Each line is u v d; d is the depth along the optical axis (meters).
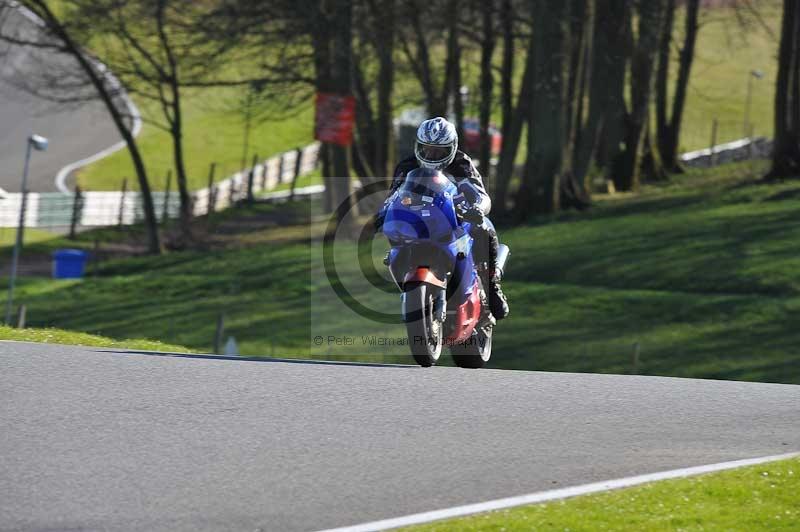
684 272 91.25
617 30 132.00
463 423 24.08
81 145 186.75
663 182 154.62
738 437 24.06
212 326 91.00
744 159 185.25
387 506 18.84
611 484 20.22
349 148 123.31
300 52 114.69
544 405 26.12
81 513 18.05
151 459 20.75
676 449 22.88
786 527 18.44
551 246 103.62
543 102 116.88
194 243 134.62
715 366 71.81
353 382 27.66
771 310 81.62
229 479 19.86
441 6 116.44
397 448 22.02
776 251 94.62
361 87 126.12
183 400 24.92
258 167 185.00
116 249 136.38
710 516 18.78
